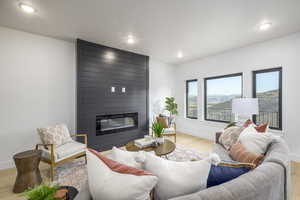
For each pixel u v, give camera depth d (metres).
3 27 2.49
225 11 2.05
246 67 3.41
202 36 2.89
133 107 3.98
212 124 4.20
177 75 5.21
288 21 2.31
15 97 2.60
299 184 2.01
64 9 2.00
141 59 4.12
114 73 3.61
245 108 2.64
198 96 4.55
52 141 2.32
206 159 0.93
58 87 3.02
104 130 3.48
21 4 1.88
